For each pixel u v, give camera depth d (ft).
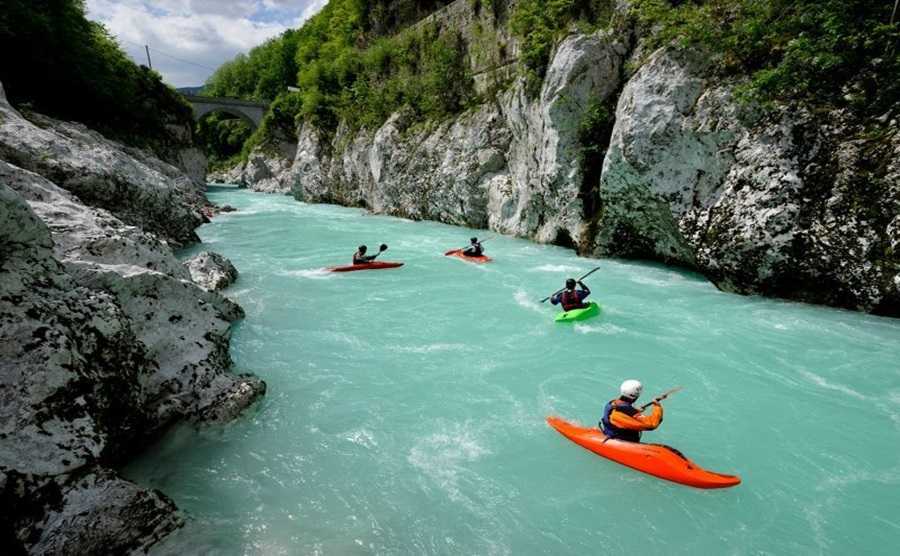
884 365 23.88
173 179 98.68
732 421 19.80
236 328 29.45
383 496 15.79
